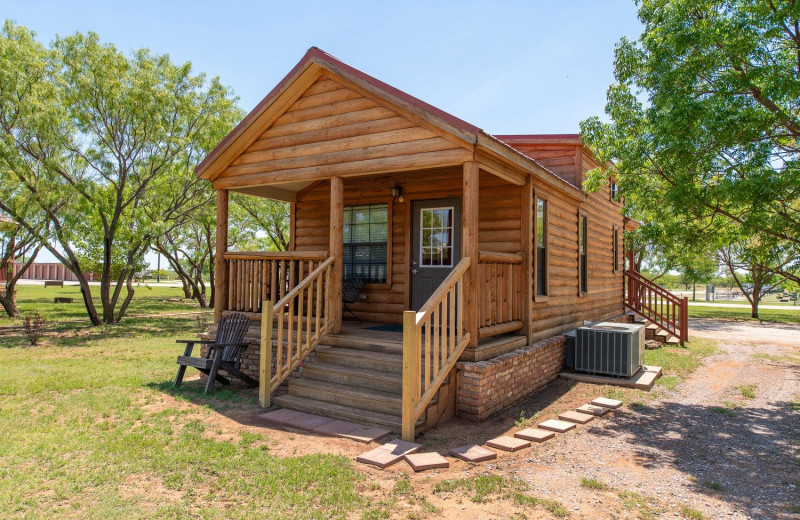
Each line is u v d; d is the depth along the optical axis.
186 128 16.45
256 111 7.88
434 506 3.67
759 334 16.39
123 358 9.85
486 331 6.57
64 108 14.34
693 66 7.03
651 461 4.81
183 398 6.63
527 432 5.54
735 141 6.60
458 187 8.55
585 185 9.12
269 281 8.34
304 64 7.41
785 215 6.88
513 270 7.66
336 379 6.57
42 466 4.27
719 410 6.81
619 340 8.42
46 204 13.91
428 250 8.86
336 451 4.82
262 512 3.51
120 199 15.84
